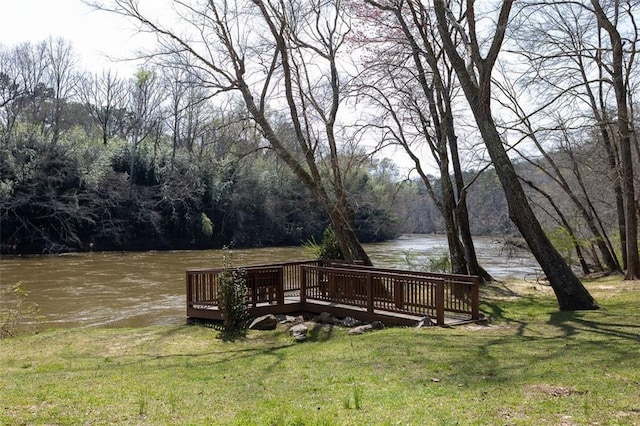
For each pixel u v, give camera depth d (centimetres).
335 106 1941
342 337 1116
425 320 1133
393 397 593
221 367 866
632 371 648
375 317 1239
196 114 3462
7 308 1814
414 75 1922
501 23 1236
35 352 1060
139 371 848
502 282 2142
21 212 4278
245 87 1720
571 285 1273
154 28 1677
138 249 4850
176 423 528
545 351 806
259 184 5672
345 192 1900
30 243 4294
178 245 5062
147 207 4853
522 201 1294
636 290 1553
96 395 656
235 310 1239
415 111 2044
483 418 500
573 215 2706
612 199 2809
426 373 710
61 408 589
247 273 1328
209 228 5044
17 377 804
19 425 521
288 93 1775
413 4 1719
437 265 2092
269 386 698
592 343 849
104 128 5562
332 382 696
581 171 2667
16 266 3241
